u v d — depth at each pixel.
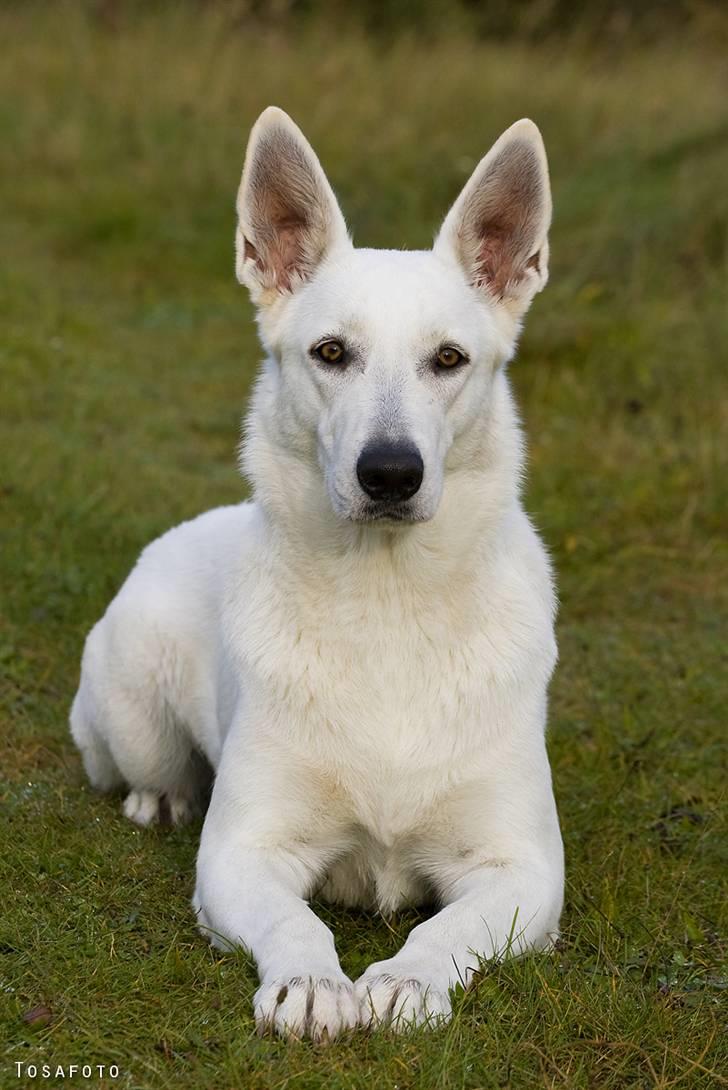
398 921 5.96
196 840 6.66
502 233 6.28
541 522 11.44
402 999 4.74
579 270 16.36
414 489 5.36
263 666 5.76
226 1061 4.54
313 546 5.73
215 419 13.91
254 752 5.73
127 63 25.12
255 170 6.12
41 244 19.83
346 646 5.69
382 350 5.65
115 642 7.03
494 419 5.98
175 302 18.25
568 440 12.93
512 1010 4.97
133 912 5.66
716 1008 5.15
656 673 9.01
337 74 25.11
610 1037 4.86
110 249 19.78
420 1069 4.54
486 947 5.14
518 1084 4.61
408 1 29.88
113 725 7.02
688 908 6.06
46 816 6.63
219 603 6.67
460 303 5.90
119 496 11.19
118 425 13.42
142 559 7.51
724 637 9.75
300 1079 4.47
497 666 5.73
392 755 5.65
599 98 24.16
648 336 14.34
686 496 11.92
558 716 8.29
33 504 10.70
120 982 5.07
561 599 10.40
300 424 5.82
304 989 4.70
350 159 22.11
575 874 6.38
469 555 5.76
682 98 24.00
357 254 6.05
